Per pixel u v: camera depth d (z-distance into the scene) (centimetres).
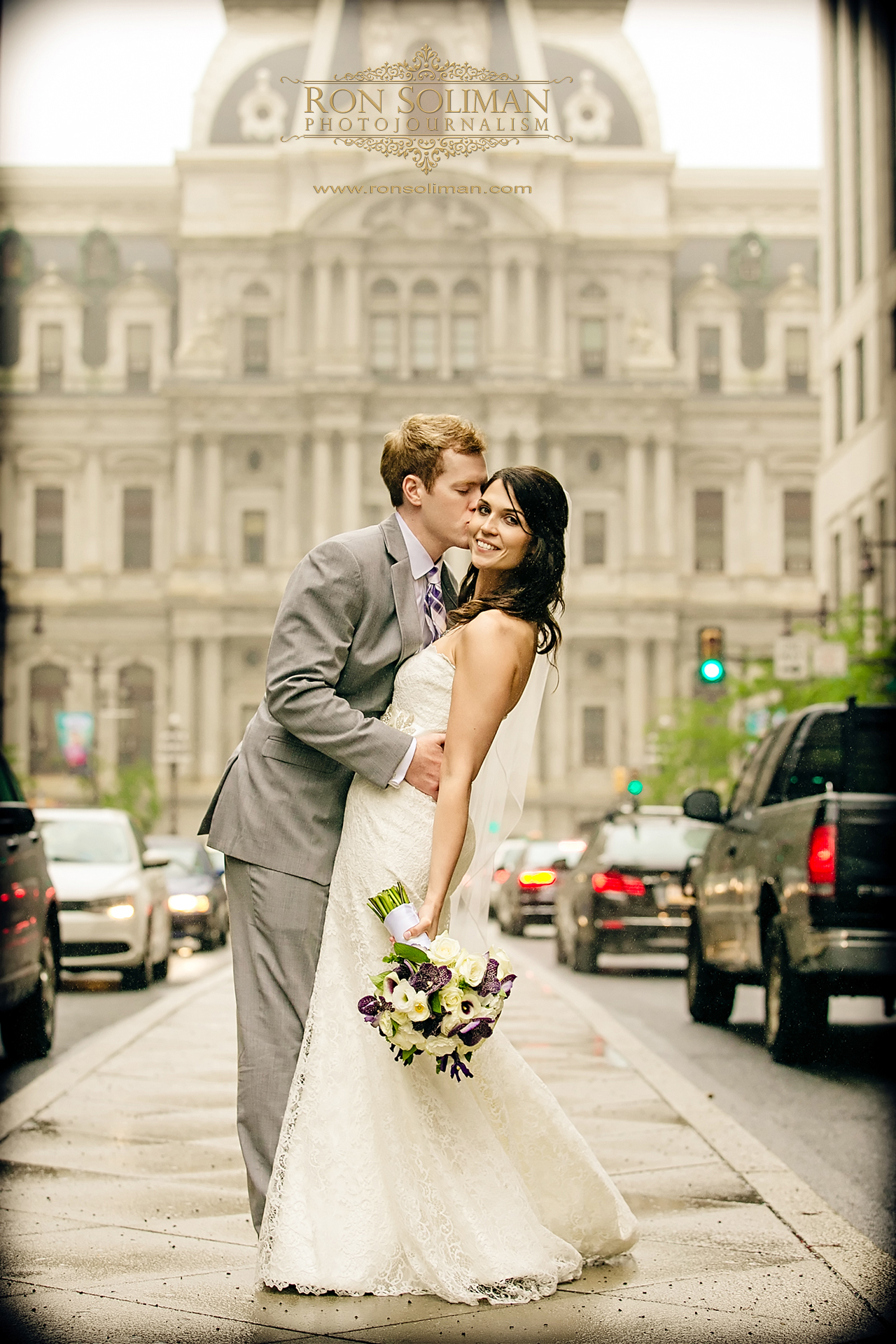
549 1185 491
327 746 477
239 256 8088
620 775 6341
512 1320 439
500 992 447
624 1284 481
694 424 8144
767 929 1122
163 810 7744
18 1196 618
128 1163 686
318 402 7788
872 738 1097
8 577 8088
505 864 3466
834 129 4991
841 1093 947
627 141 8212
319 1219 462
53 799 7756
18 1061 1098
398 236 7950
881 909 992
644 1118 807
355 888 481
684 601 7975
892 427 4175
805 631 4238
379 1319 439
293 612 487
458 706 475
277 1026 480
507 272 7938
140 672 8069
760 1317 446
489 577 493
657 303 8138
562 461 7938
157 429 8131
